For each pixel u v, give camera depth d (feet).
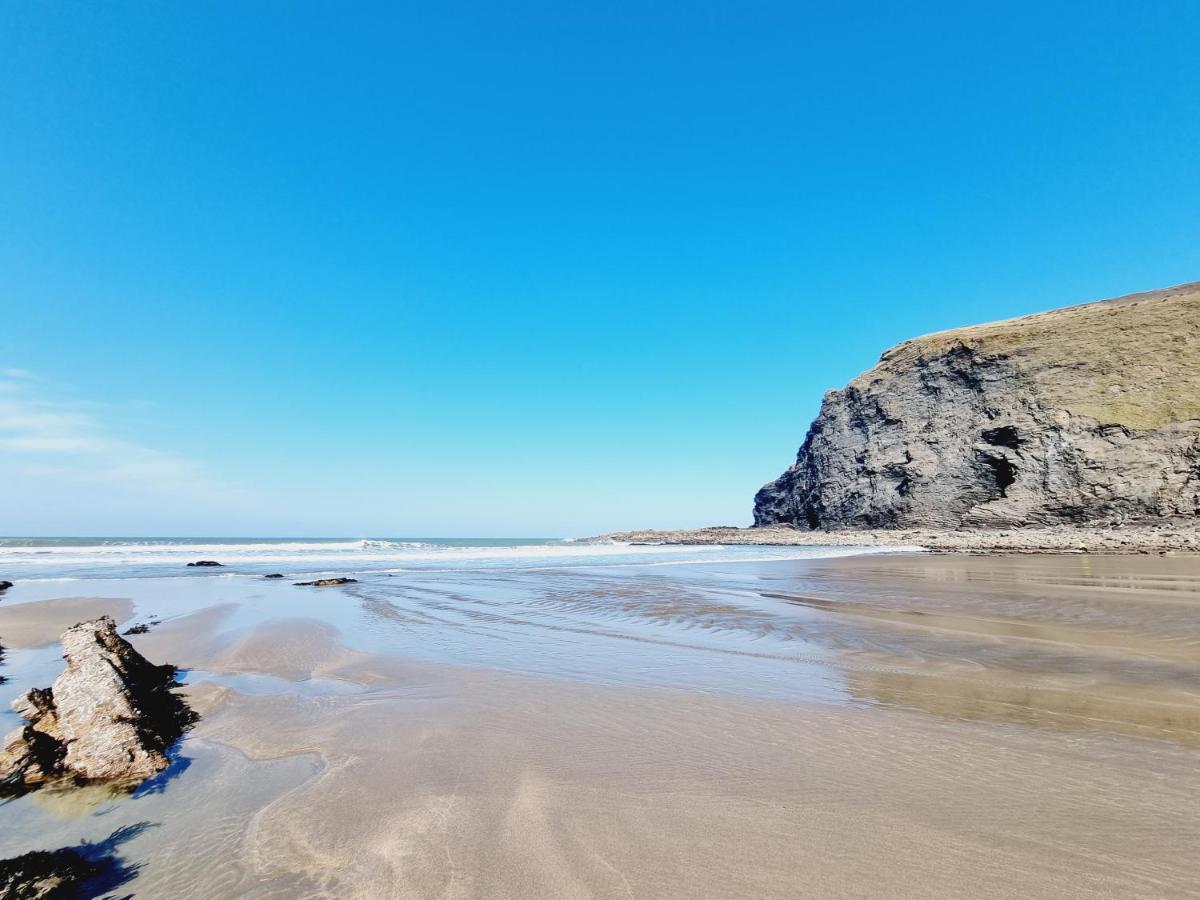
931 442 183.21
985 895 9.66
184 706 22.65
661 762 15.83
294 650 31.96
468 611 44.65
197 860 12.10
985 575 65.46
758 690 22.74
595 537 415.03
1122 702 20.34
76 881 11.48
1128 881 9.98
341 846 12.17
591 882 10.34
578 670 26.63
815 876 10.32
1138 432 136.67
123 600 53.11
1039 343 171.73
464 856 11.39
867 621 37.40
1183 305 155.43
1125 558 86.17
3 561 102.42
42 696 20.31
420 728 19.36
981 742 16.76
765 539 226.38
